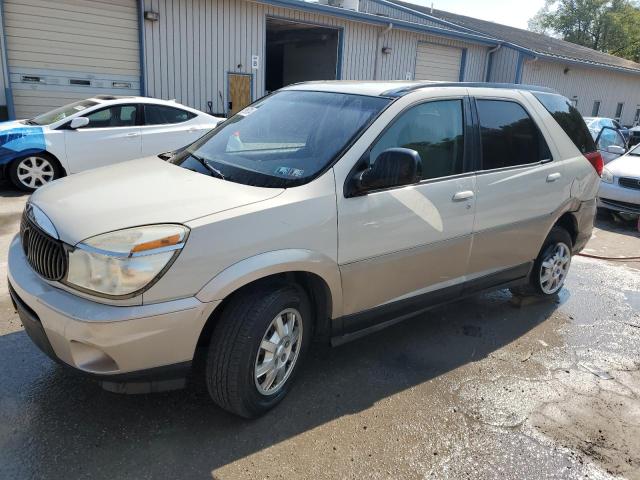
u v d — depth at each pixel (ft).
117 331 7.88
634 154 31.99
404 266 11.46
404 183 10.00
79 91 37.78
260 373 9.57
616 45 175.52
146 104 29.66
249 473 8.59
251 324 9.10
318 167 10.25
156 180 10.12
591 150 16.67
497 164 13.30
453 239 12.30
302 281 10.47
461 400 11.05
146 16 38.50
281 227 9.20
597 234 27.14
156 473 8.46
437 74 61.52
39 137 26.43
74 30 36.60
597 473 9.14
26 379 10.71
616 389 11.87
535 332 14.61
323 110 11.78
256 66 45.19
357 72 53.42
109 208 8.75
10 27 34.58
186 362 8.60
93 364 8.18
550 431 10.20
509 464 9.22
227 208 8.87
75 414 9.74
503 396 11.30
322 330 10.92
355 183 10.23
